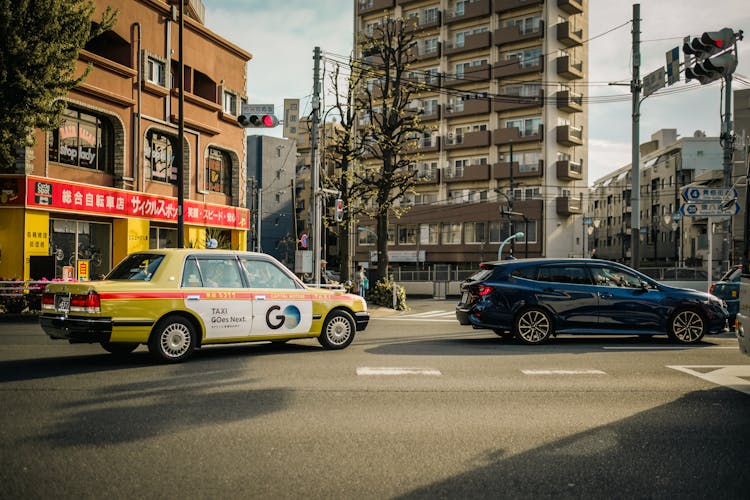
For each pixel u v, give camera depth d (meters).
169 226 25.69
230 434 5.12
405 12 56.50
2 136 15.55
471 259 52.75
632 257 20.88
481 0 52.12
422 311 25.64
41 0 15.62
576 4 50.50
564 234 50.78
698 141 61.53
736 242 40.47
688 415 5.94
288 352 10.12
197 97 26.20
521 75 50.69
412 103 55.94
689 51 15.98
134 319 8.37
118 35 22.53
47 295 8.79
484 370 8.43
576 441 5.05
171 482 4.02
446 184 54.19
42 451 4.61
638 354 10.20
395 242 56.81
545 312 11.67
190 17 26.91
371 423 5.54
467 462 4.50
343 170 27.06
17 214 19.08
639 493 3.93
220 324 9.13
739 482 4.14
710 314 11.84
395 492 3.90
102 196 21.67
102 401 6.24
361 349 10.71
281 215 72.31
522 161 50.81
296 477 4.14
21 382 7.20
